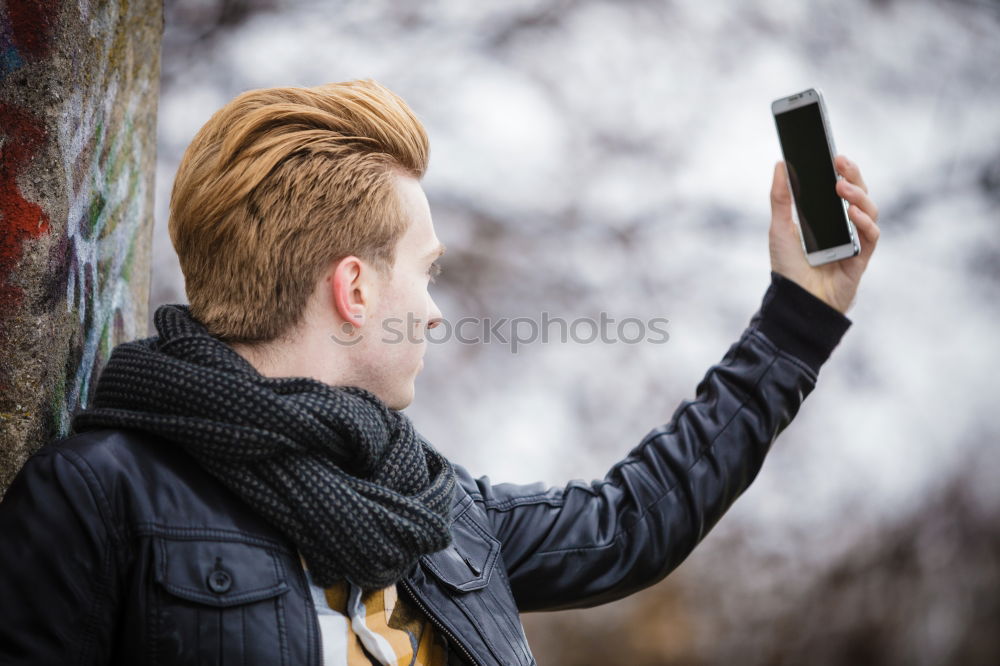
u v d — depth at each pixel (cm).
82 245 452
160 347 370
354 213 379
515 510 487
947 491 1856
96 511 339
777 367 502
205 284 383
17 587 326
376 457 371
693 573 1714
